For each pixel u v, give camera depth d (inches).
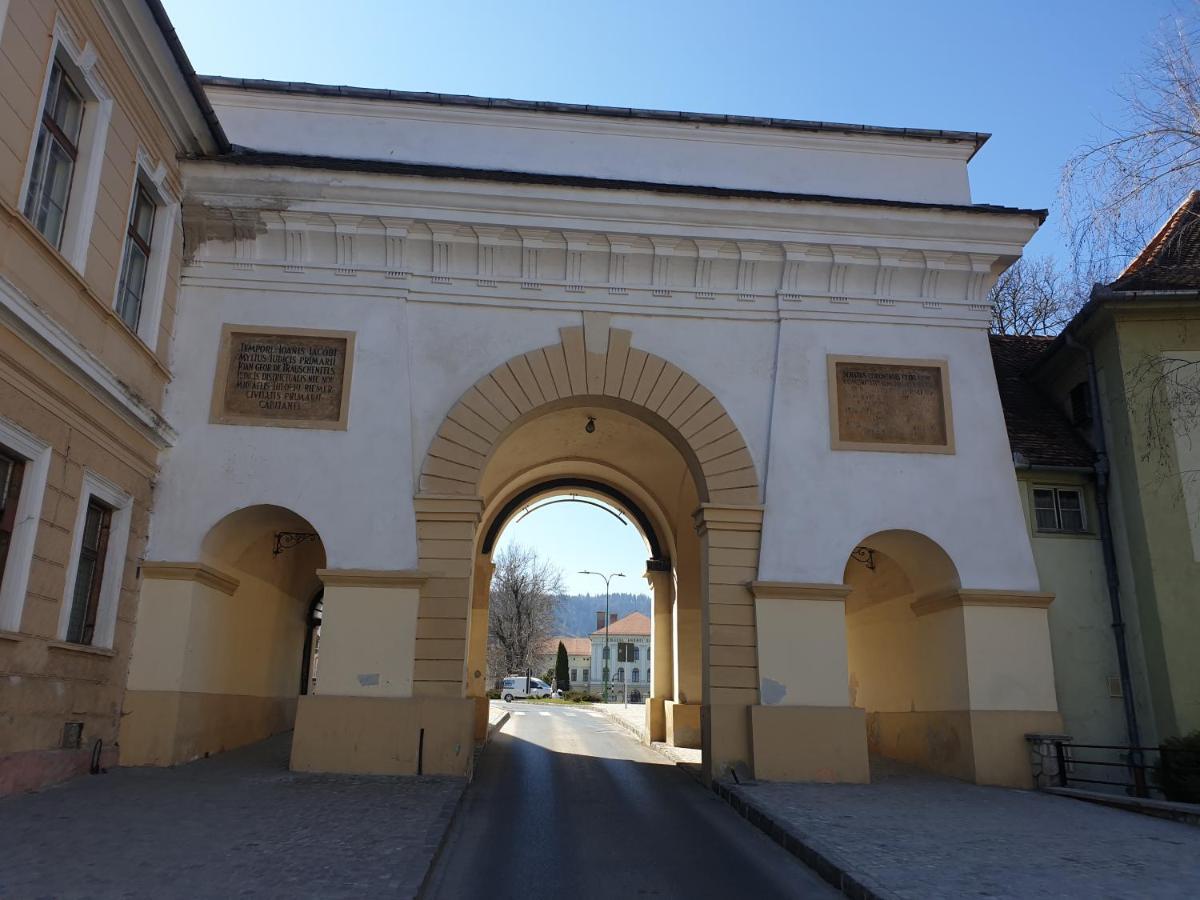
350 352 540.7
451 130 596.1
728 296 574.9
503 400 543.5
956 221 571.2
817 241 569.3
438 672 495.2
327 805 382.0
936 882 272.5
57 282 392.5
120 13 428.8
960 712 529.3
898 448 556.7
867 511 544.7
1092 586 572.4
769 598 524.7
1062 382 645.3
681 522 784.9
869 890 262.2
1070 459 587.5
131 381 475.5
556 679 2893.7
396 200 547.2
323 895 245.4
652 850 344.5
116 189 450.3
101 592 461.1
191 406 525.0
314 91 586.9
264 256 552.7
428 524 517.3
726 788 469.7
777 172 610.9
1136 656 548.1
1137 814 418.3
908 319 579.5
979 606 533.6
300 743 480.4
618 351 559.2
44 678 397.7
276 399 533.0
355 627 499.8
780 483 544.4
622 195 554.9
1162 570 533.6
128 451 472.4
